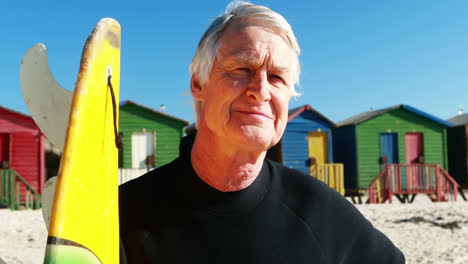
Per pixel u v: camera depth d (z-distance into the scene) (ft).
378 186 55.31
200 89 3.96
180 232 3.81
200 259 3.75
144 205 3.95
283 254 3.94
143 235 3.79
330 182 54.54
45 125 3.66
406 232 30.12
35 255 21.97
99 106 3.01
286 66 3.72
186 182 3.98
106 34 3.17
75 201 2.60
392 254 4.67
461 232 29.76
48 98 3.68
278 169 4.58
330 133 64.69
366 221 4.73
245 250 3.84
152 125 61.72
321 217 4.31
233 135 3.56
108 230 3.08
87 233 2.71
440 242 26.30
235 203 3.95
